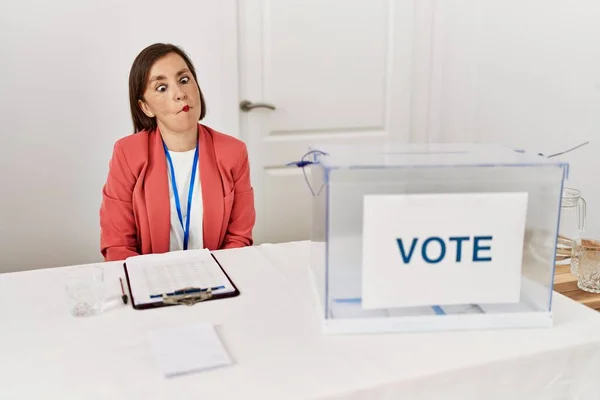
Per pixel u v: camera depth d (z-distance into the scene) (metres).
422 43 2.70
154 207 1.46
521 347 0.90
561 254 1.33
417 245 0.91
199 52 2.32
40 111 2.18
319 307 1.00
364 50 2.61
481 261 0.93
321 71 2.56
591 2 2.03
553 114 2.25
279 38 2.46
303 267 1.23
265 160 2.56
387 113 2.73
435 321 0.95
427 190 0.90
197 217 1.51
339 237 0.91
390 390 0.82
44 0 2.10
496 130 2.57
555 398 0.93
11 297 1.09
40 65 2.14
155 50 1.44
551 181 0.92
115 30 2.20
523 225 0.93
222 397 0.78
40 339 0.93
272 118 2.53
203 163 1.49
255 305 1.05
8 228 2.23
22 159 2.20
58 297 1.09
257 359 0.87
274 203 2.62
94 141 2.27
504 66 2.48
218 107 2.40
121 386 0.80
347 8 2.54
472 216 0.91
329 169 0.87
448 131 2.80
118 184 1.46
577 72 2.12
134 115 1.51
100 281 1.06
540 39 2.28
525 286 0.96
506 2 2.43
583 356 0.92
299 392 0.79
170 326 0.97
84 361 0.86
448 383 0.85
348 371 0.84
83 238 2.34
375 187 0.88
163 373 0.82
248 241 1.58
